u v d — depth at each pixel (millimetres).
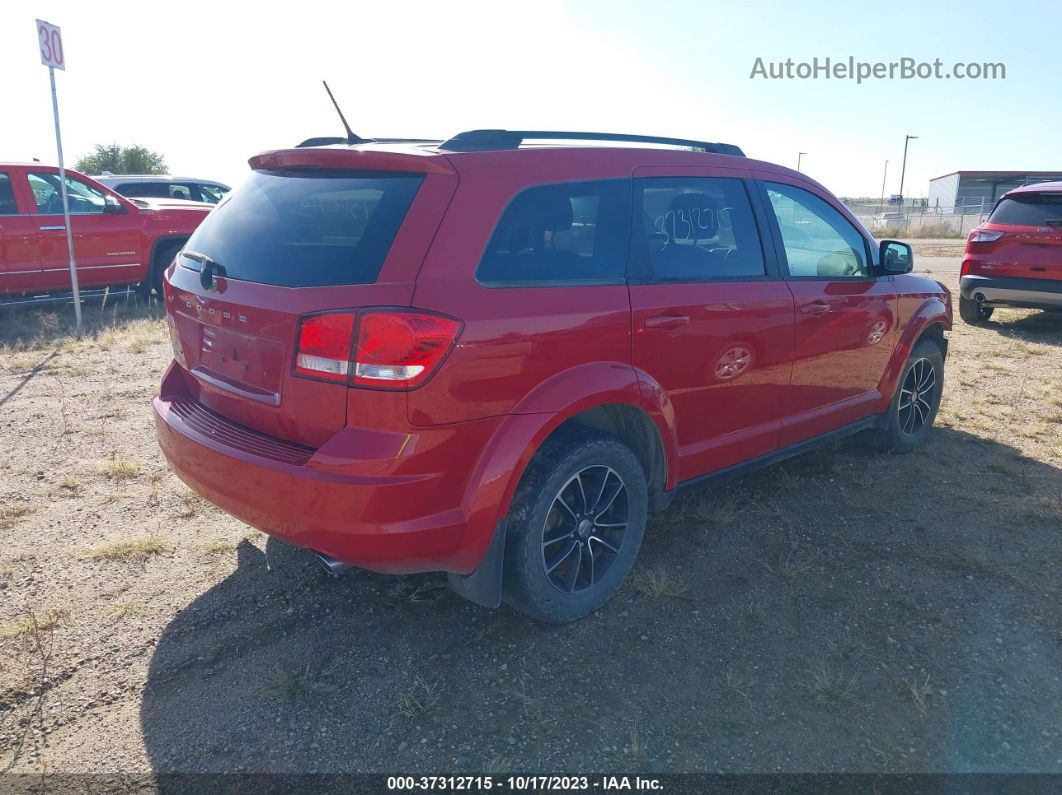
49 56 8250
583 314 2947
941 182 48031
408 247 2607
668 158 3480
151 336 8320
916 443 5148
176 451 3064
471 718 2674
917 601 3367
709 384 3521
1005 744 2564
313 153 2961
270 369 2727
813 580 3535
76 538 3803
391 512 2555
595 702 2752
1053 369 7219
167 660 2934
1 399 5988
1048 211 8602
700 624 3203
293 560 3639
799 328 3912
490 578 2877
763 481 4590
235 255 2990
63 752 2494
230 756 2498
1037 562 3695
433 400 2547
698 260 3490
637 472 3254
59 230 9430
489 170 2830
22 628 3086
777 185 3996
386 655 2988
